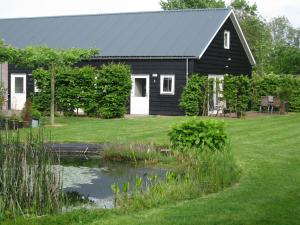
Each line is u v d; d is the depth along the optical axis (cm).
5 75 3188
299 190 959
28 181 834
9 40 3347
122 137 1741
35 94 2652
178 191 909
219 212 801
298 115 2869
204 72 2880
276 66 5362
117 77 2516
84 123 2209
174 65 2797
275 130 2031
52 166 935
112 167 1296
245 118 2595
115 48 2977
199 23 3017
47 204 817
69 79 2580
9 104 3192
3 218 759
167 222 746
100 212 797
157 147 1459
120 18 3319
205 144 1272
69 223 743
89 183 1099
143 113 2889
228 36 3159
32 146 882
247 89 2647
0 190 820
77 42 3150
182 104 2731
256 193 934
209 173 1017
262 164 1250
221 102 2766
